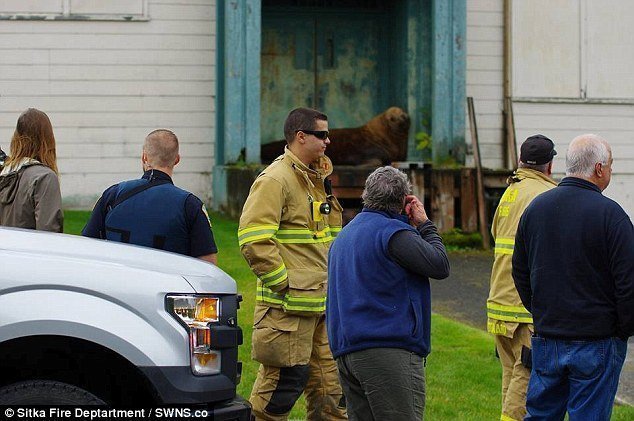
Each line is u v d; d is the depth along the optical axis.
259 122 35.28
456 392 16.69
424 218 11.73
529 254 12.21
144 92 37.06
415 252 11.13
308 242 13.36
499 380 17.39
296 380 13.28
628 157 40.06
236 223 33.09
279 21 39.47
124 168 37.00
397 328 11.08
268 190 13.02
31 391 9.99
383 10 40.06
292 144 13.45
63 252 10.38
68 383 10.34
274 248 12.90
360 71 40.03
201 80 37.41
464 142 36.22
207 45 37.41
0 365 10.32
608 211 11.59
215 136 37.12
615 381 11.72
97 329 9.91
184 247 12.68
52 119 36.53
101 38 36.78
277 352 13.10
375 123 35.84
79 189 36.69
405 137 35.81
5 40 36.28
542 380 12.11
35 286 9.93
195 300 10.43
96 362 10.34
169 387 10.10
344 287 11.38
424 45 37.72
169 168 13.03
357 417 11.57
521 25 39.03
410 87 37.62
